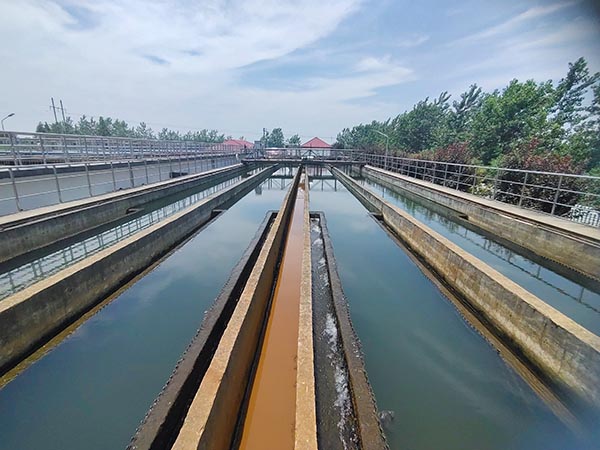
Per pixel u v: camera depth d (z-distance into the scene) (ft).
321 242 29.89
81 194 37.58
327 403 10.98
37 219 25.03
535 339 13.14
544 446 10.06
